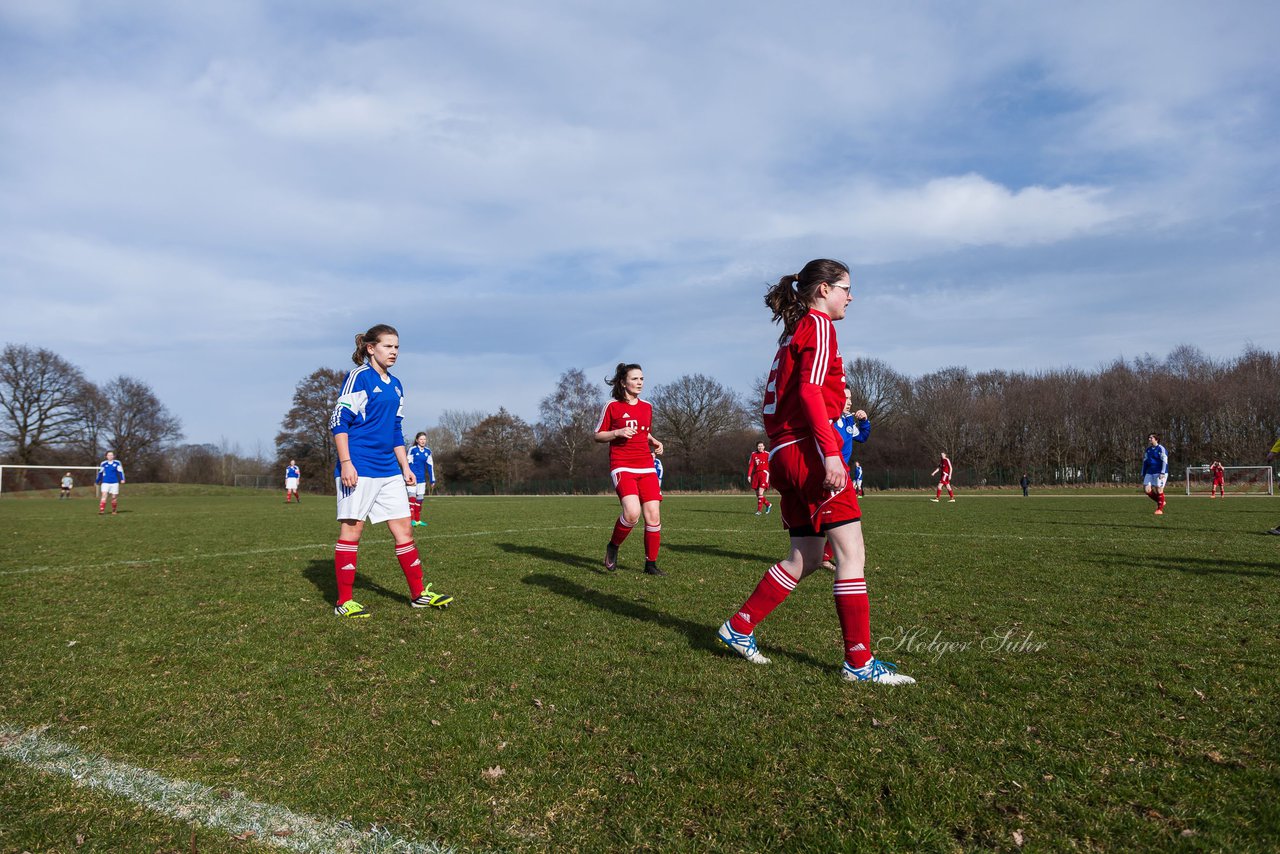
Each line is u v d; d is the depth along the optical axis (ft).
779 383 12.48
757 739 9.09
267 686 11.48
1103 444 179.63
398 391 18.20
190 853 6.62
